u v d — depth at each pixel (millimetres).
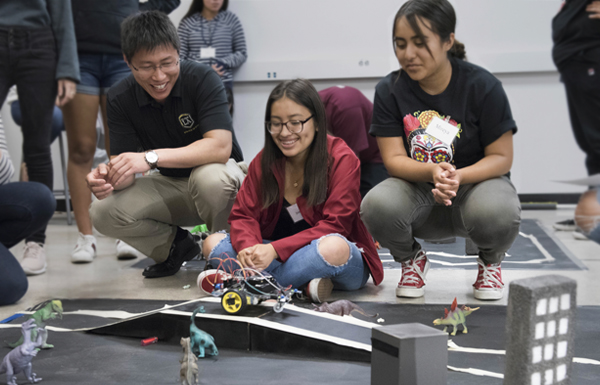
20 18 2387
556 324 715
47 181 2596
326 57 4398
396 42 1712
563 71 2672
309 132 1781
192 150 2031
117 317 1666
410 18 1644
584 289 1902
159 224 2285
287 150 1786
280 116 1744
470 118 1791
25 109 2477
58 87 2500
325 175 1841
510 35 4148
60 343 1439
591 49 2541
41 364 1277
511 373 722
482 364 1203
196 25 4199
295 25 4387
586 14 2506
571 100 2709
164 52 1856
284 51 4422
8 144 4566
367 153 3193
